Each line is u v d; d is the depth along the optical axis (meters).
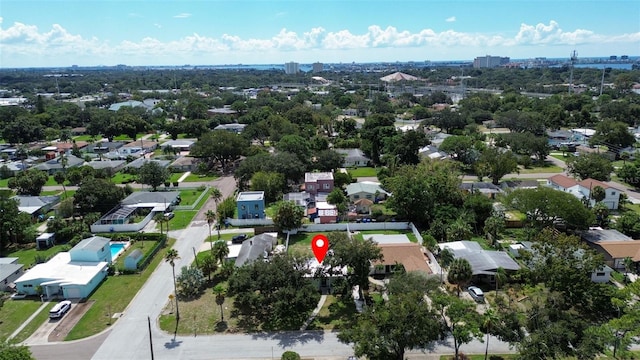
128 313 58.34
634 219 77.69
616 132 139.62
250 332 53.97
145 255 74.62
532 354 42.81
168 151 154.50
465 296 59.84
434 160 123.38
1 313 58.75
